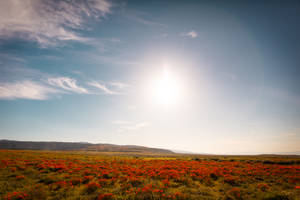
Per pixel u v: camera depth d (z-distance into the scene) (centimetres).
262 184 1545
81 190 1247
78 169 2017
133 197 1095
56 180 1473
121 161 3169
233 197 1169
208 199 1116
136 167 2388
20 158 2905
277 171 2220
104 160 3278
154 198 1084
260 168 2500
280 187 1486
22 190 1188
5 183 1348
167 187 1377
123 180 1584
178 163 2967
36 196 1063
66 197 1097
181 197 1106
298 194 1204
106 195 1092
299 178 1816
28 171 1811
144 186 1340
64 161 2755
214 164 2948
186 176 1825
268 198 1108
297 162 3547
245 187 1483
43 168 2031
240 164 2998
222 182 1639
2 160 2402
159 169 2203
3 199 1024
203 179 1727
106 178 1680
